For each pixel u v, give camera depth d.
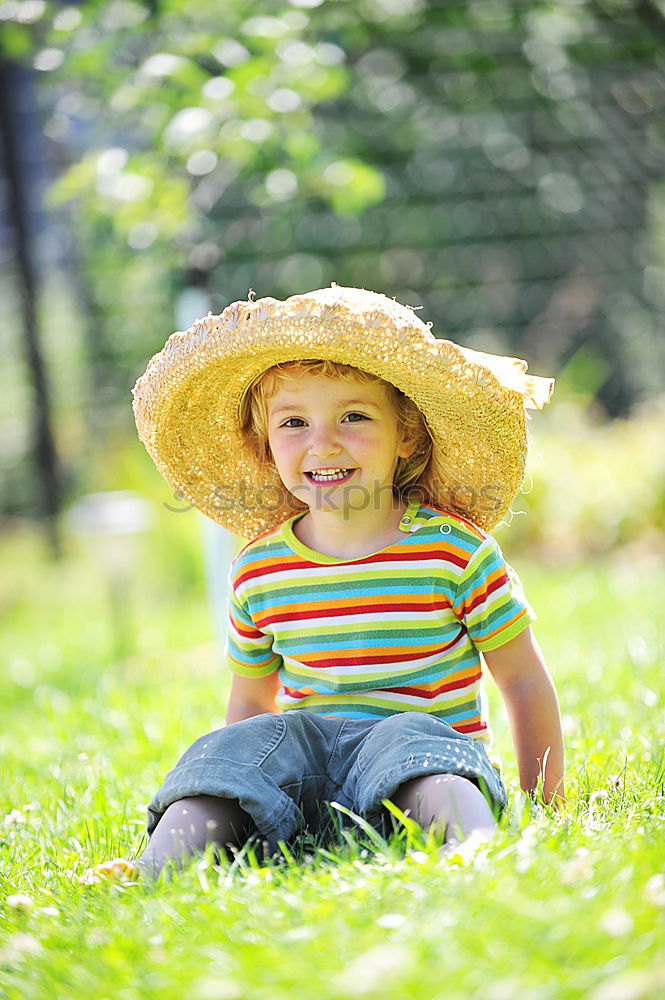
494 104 13.49
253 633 3.93
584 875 2.52
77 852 3.54
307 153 8.55
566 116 13.79
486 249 14.70
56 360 14.30
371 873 2.73
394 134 13.88
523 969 2.14
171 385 3.83
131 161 8.27
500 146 14.41
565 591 8.66
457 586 3.68
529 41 12.54
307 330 3.47
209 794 3.24
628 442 12.30
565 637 6.98
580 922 2.26
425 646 3.67
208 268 8.55
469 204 14.61
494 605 3.67
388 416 3.71
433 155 14.41
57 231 13.79
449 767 3.16
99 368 13.98
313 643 3.75
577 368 13.81
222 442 4.08
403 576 3.70
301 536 3.85
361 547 3.76
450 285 14.67
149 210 8.38
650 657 6.02
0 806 4.32
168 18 8.36
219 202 13.28
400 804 3.23
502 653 3.71
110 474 13.06
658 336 14.42
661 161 13.52
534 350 14.66
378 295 3.67
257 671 3.97
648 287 14.30
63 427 13.98
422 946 2.24
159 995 2.26
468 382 3.56
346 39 10.16
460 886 2.48
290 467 3.73
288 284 14.48
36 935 2.70
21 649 10.09
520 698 3.70
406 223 14.45
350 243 14.40
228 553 7.48
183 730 5.25
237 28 8.29
